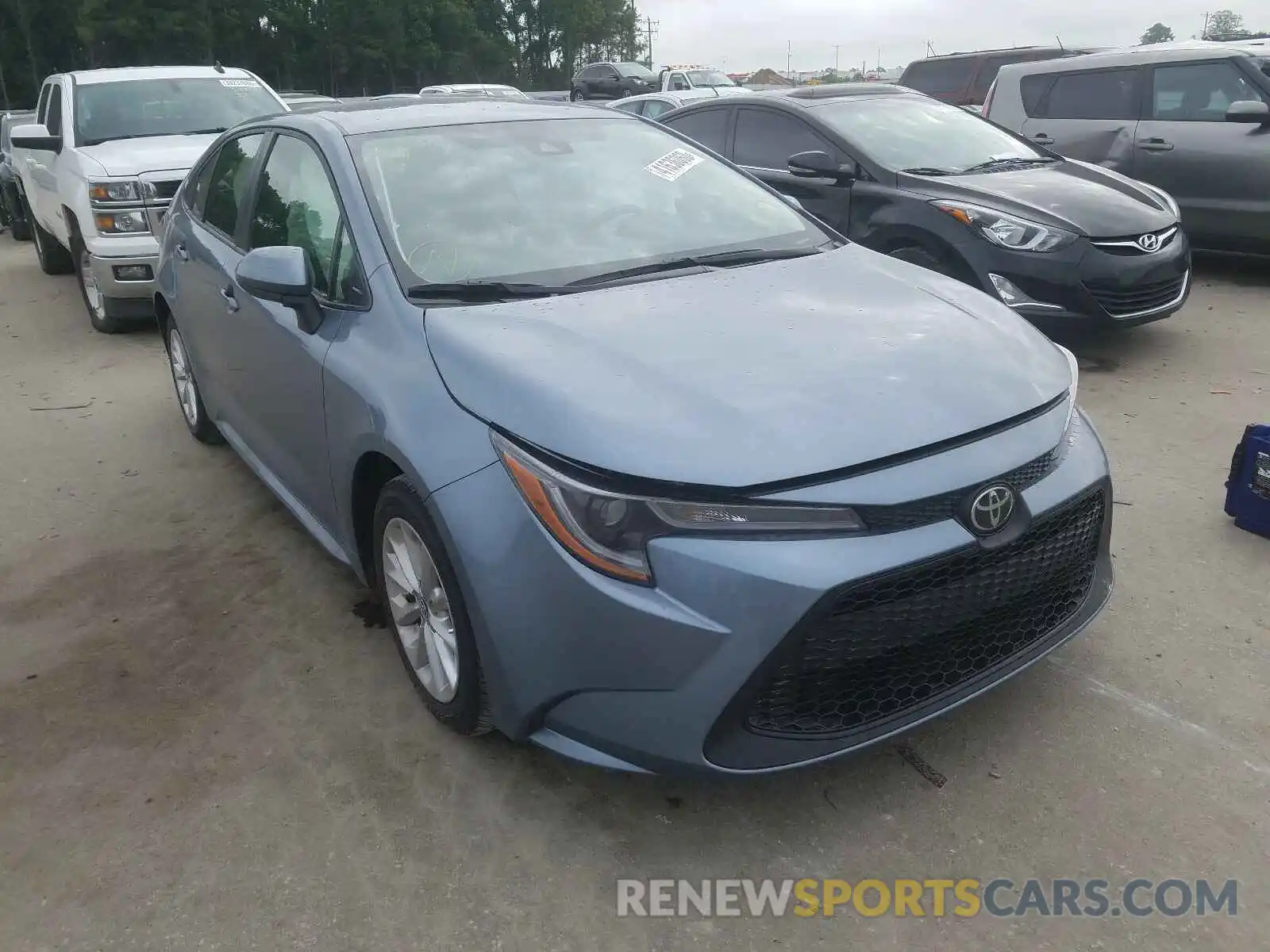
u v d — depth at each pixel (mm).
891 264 3510
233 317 4043
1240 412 5348
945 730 2908
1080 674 3133
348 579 3955
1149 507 4266
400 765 2875
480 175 3512
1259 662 3158
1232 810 2566
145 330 8250
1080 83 9148
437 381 2701
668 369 2547
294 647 3494
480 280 3123
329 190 3457
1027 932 2260
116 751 2988
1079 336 6879
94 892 2477
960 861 2463
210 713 3152
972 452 2420
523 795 2738
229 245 4227
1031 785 2684
